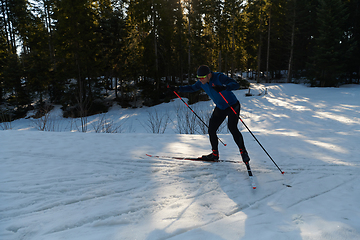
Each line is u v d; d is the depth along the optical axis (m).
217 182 2.49
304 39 35.19
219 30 27.50
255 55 34.09
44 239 1.48
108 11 24.55
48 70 24.59
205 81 2.79
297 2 30.56
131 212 1.84
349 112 11.09
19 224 1.64
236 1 28.42
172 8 24.48
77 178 2.49
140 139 4.64
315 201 2.07
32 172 2.61
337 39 25.64
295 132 6.27
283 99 18.69
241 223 1.70
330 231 1.54
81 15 22.00
